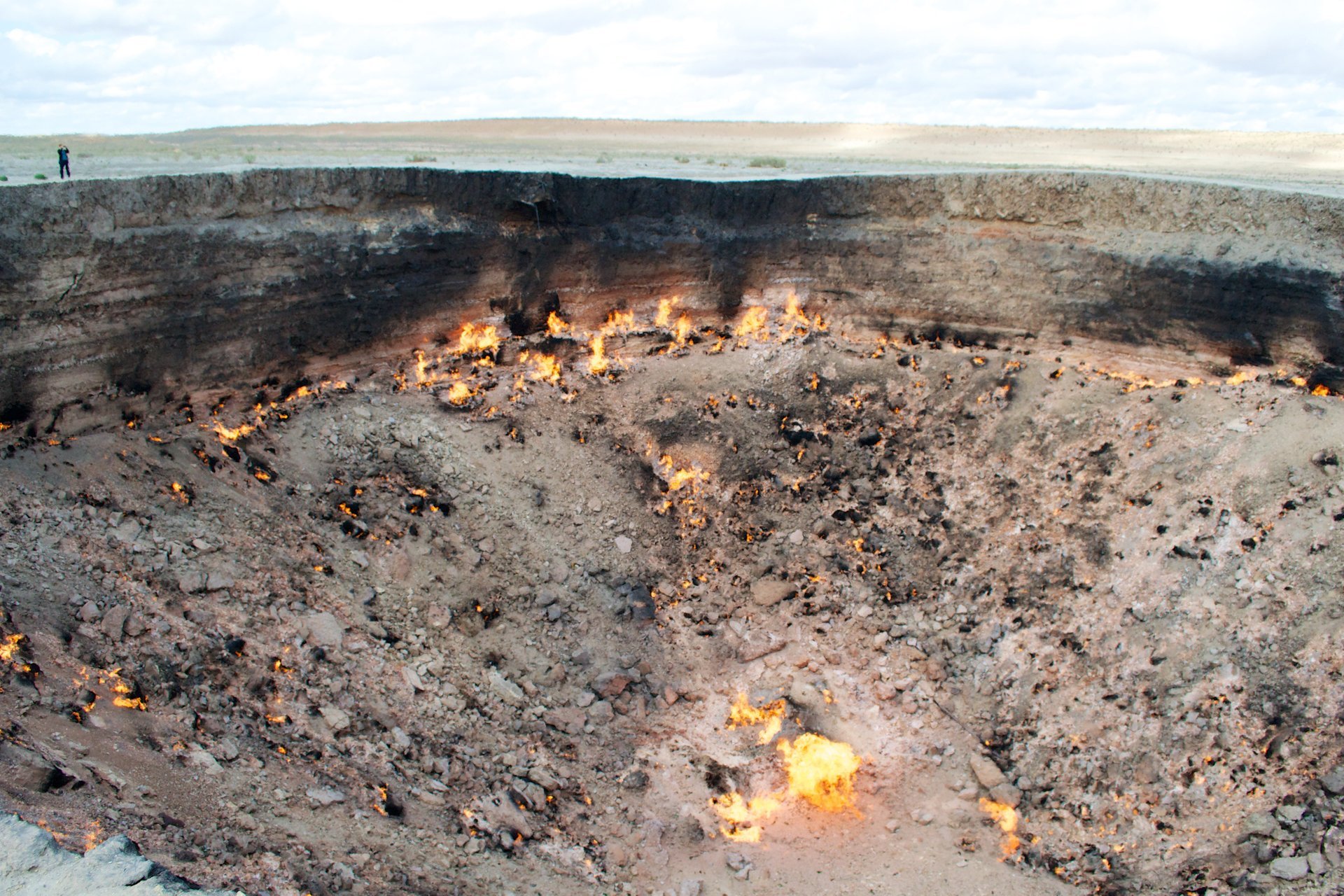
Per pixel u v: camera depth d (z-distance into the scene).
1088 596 17.02
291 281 17.80
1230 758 14.12
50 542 13.32
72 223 14.86
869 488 20.00
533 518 18.48
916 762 16.28
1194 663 15.09
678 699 17.38
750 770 16.19
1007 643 17.33
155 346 16.14
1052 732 15.89
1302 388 17.95
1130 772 14.76
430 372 19.92
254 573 14.98
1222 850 13.47
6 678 10.90
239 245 16.97
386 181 18.83
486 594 17.14
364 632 15.46
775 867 14.42
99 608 12.77
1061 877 14.16
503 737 15.33
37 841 7.12
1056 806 15.10
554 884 12.94
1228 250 18.58
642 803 15.25
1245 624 15.02
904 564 19.02
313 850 10.97
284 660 14.09
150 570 13.91
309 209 18.02
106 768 10.38
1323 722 13.73
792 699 17.39
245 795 11.34
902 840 14.97
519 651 16.78
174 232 16.11
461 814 13.48
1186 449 17.58
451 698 15.38
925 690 17.39
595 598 18.12
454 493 18.12
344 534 16.62
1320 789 13.35
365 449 18.00
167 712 12.08
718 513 19.94
